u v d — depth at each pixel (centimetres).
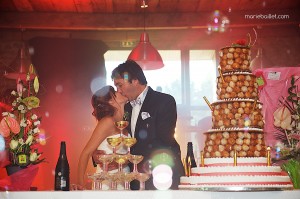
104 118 325
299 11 750
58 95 729
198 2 728
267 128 353
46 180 705
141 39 571
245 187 227
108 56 767
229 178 231
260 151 245
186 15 764
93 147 318
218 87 262
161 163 320
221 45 767
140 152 336
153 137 339
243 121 248
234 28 765
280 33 762
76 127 727
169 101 346
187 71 767
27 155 280
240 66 257
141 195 232
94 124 730
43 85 726
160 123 342
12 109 299
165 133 340
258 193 232
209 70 768
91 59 746
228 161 239
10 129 281
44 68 731
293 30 761
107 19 762
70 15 759
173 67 770
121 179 257
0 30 758
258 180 231
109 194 232
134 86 343
